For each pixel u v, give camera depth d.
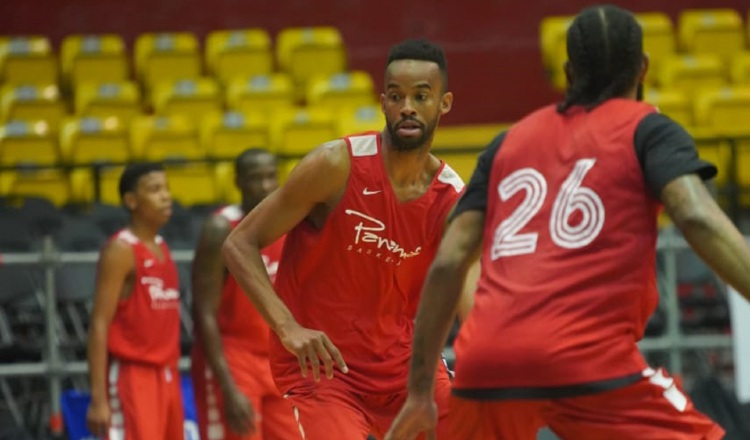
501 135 8.94
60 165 27.05
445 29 46.72
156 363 17.83
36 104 37.78
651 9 47.16
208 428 17.42
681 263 24.17
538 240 8.35
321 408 11.68
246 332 17.36
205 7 46.84
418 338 8.73
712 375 22.52
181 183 32.25
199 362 17.45
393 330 12.10
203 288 16.97
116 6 46.69
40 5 46.50
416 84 11.41
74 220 26.61
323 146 11.58
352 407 11.79
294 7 47.00
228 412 16.86
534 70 45.78
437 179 11.81
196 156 33.12
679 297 24.75
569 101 8.68
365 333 11.94
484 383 8.28
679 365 21.92
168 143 33.78
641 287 8.18
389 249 11.73
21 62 41.72
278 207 11.47
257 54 42.75
